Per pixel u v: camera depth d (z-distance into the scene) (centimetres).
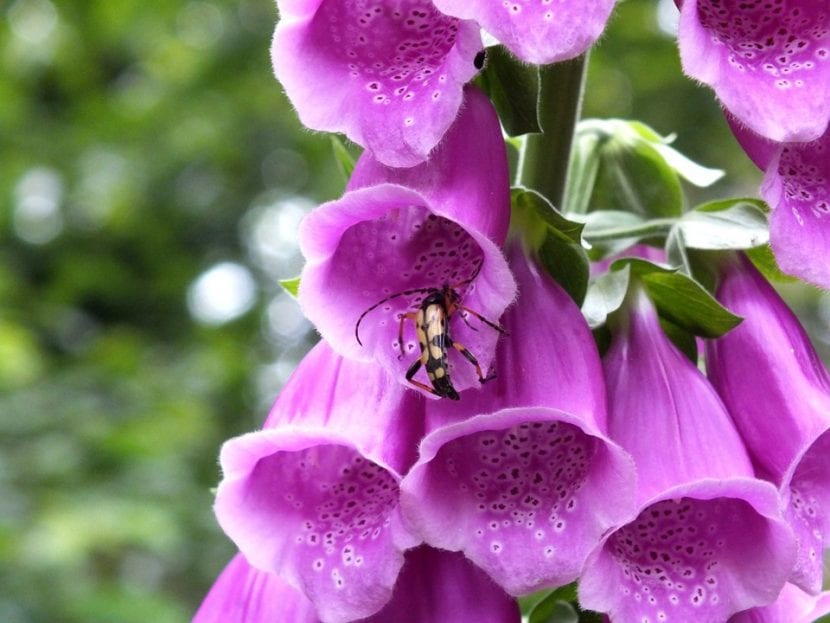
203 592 82
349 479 29
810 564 28
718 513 28
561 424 28
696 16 26
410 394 29
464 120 28
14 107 146
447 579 30
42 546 69
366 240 28
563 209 34
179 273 156
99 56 156
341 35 28
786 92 26
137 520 73
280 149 156
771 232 27
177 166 151
